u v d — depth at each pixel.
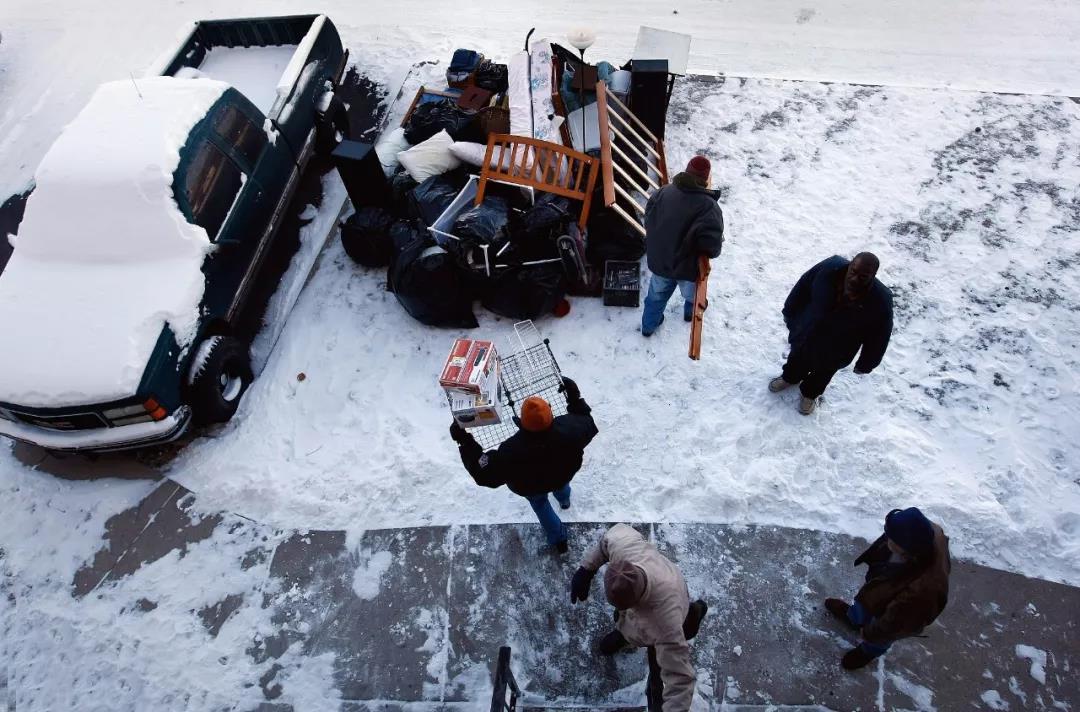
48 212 5.56
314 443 5.58
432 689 4.45
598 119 6.43
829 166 7.04
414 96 8.16
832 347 4.47
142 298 5.23
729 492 5.00
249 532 5.20
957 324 5.79
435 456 5.38
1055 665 4.25
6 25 9.91
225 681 4.57
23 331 5.16
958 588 4.54
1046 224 6.40
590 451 5.29
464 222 5.62
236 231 6.03
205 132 5.89
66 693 4.63
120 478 5.58
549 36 8.88
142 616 4.89
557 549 4.85
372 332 6.19
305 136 7.11
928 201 6.67
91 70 9.20
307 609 4.82
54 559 5.22
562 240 5.64
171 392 5.23
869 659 4.14
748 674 4.34
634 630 3.46
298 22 7.53
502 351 5.90
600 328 5.96
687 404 5.48
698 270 4.90
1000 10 8.80
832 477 5.04
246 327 6.45
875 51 8.45
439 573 4.88
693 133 7.41
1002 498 4.88
